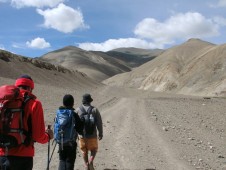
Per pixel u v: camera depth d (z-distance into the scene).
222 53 191.62
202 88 172.62
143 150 13.84
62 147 8.53
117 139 15.73
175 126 20.39
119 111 26.38
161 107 30.56
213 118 25.98
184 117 24.83
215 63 185.25
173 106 32.19
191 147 15.09
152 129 18.64
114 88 80.19
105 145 14.47
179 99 40.47
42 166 10.88
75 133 8.67
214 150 15.06
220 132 20.25
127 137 16.19
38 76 64.81
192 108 31.53
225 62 182.25
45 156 12.25
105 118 22.38
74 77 80.69
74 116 8.65
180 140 16.39
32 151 5.12
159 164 11.93
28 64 67.12
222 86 161.88
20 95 5.04
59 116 8.66
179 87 190.50
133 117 23.02
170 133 17.98
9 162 4.93
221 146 16.16
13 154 4.94
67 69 81.75
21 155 4.97
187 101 38.09
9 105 4.97
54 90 35.28
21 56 68.25
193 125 21.56
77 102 29.34
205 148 15.24
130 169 11.12
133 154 13.12
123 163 11.83
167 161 12.39
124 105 31.17
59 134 8.55
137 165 11.62
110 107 29.38
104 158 12.37
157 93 72.50
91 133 10.29
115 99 36.81
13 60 64.12
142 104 32.34
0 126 4.91
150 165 11.72
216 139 17.81
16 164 4.95
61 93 33.69
